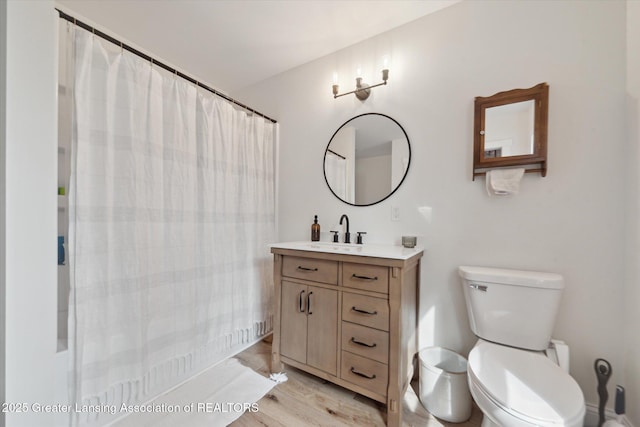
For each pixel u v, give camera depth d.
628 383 1.20
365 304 1.38
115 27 1.85
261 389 1.55
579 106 1.32
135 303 1.35
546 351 1.25
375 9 1.68
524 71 1.45
